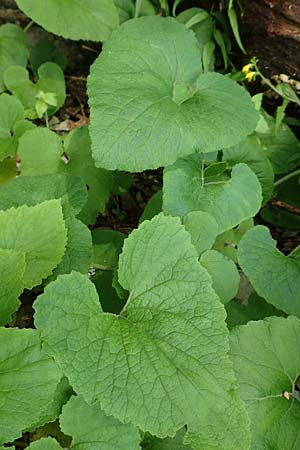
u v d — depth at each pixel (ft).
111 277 2.25
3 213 1.96
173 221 1.89
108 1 2.72
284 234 2.75
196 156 2.32
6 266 1.84
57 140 2.42
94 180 2.48
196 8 2.76
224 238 2.37
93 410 1.80
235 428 1.73
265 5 2.57
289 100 2.71
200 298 1.82
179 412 1.71
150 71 2.27
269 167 2.50
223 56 2.79
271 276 2.13
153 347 1.77
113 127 2.14
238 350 1.90
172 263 1.86
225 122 2.21
